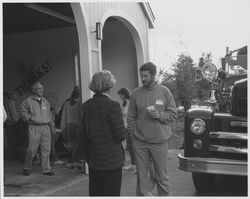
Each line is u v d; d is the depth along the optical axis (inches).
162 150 172.7
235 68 284.8
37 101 261.9
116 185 147.9
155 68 173.9
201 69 268.4
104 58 450.6
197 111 193.6
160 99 173.0
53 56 448.8
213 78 268.4
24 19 397.7
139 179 175.5
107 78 148.3
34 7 322.0
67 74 442.0
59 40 444.8
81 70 283.0
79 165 285.1
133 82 439.5
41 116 261.3
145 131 172.7
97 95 149.3
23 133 319.3
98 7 307.1
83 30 280.2
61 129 308.0
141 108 173.5
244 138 182.2
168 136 174.2
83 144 150.6
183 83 779.4
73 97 303.6
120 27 440.8
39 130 261.3
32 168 290.5
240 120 187.6
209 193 210.1
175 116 174.1
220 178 243.4
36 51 457.1
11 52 467.8
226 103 259.0
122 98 292.7
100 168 145.3
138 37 419.2
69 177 259.3
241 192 209.9
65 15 369.4
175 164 305.0
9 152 326.3
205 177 207.0
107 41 448.8
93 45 292.0
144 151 174.7
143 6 427.2
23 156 321.7
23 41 461.1
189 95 765.9
